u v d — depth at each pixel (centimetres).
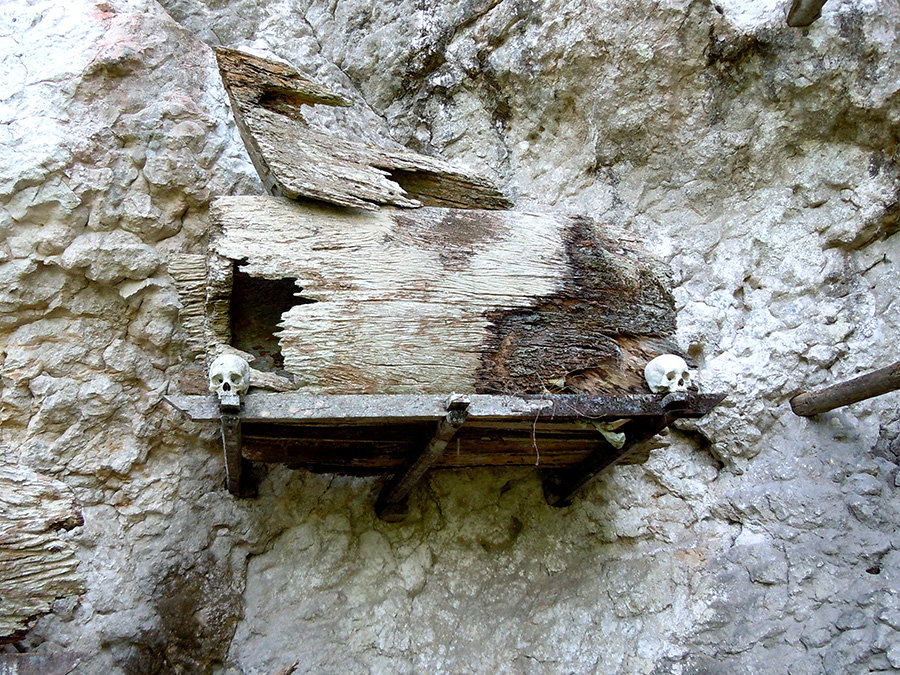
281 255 291
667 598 377
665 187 442
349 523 372
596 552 388
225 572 351
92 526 332
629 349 319
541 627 367
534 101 451
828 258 427
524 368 302
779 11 406
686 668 360
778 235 432
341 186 311
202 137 389
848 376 413
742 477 404
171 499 351
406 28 471
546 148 457
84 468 336
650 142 436
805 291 423
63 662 255
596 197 444
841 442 404
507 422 310
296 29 472
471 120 464
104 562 329
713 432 405
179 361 367
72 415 338
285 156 310
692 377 335
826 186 430
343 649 347
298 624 349
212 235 302
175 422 359
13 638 243
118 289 358
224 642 339
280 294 331
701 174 436
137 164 371
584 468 362
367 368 287
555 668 359
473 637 362
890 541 375
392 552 372
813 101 416
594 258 330
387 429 319
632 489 401
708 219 441
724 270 430
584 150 448
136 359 358
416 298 300
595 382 308
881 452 401
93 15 386
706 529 397
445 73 465
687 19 410
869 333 419
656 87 424
